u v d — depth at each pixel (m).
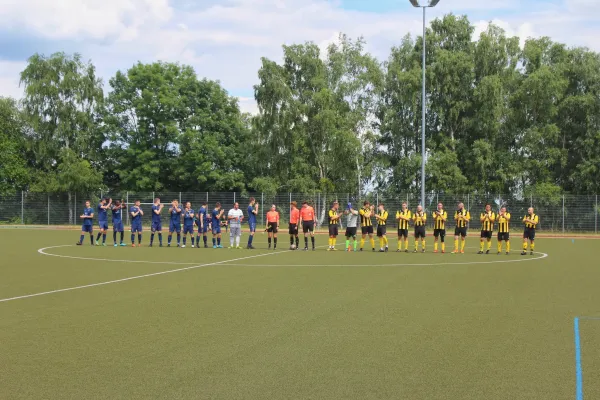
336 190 57.31
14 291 12.80
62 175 55.34
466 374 6.49
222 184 59.62
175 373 6.52
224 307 10.73
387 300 11.59
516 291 12.95
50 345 7.81
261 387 6.02
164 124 60.31
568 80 57.19
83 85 60.66
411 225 49.72
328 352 7.44
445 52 54.97
